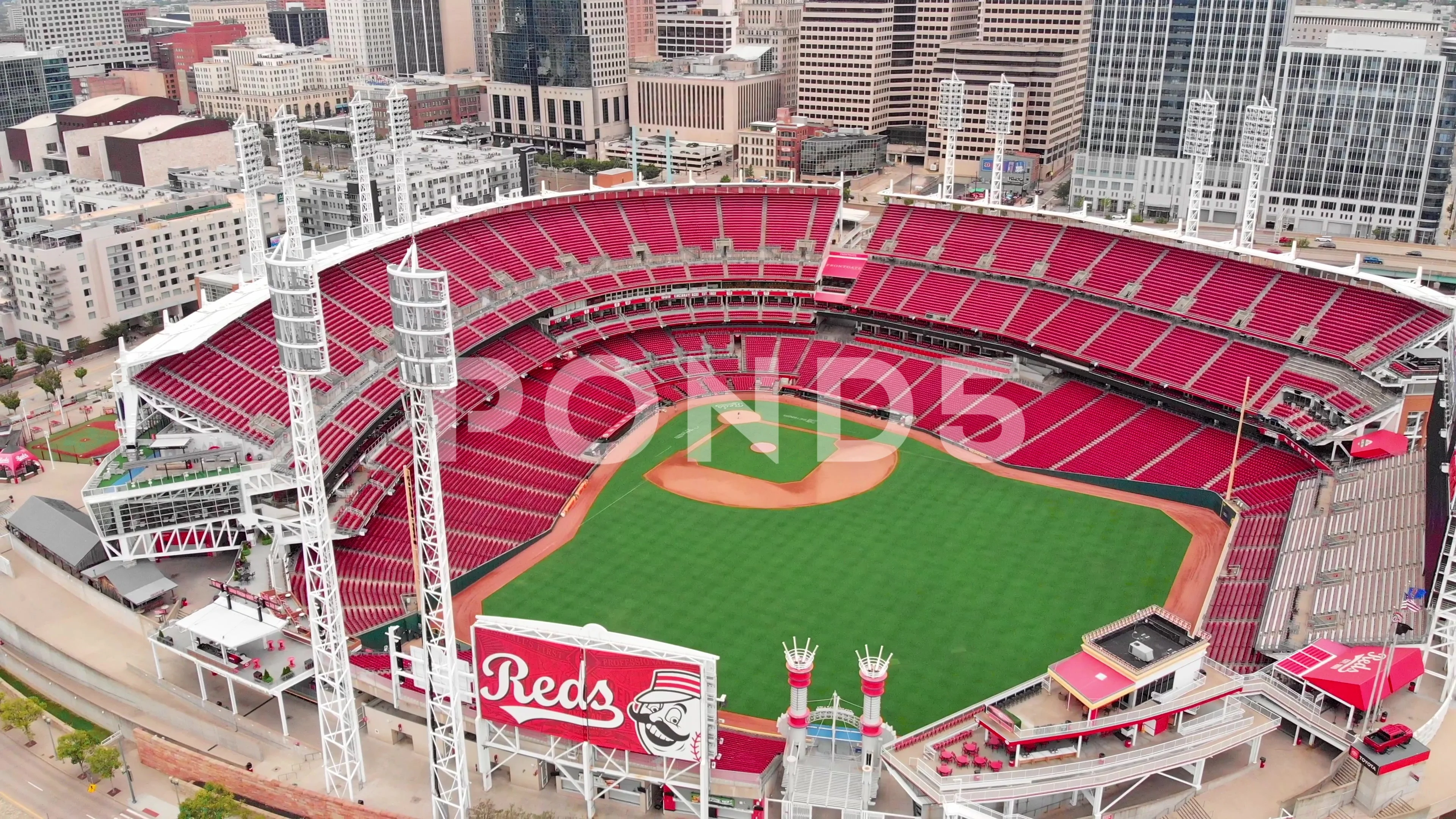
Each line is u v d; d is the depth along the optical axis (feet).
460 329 419.13
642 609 311.47
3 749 266.16
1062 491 379.76
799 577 328.29
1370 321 373.61
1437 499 277.23
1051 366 440.86
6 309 561.02
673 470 397.39
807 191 522.47
